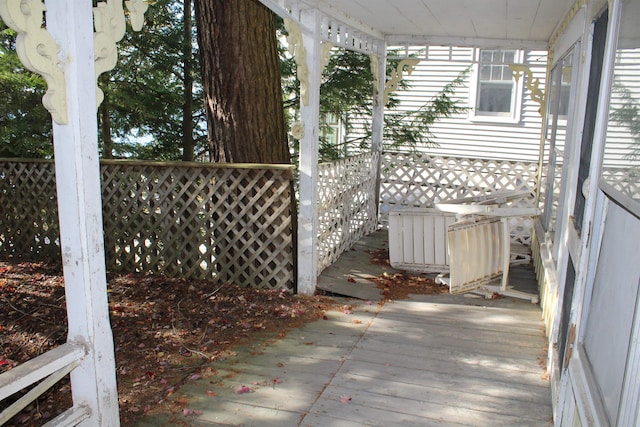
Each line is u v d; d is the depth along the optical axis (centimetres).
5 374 200
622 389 128
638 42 140
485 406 295
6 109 694
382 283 522
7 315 417
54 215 577
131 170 527
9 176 590
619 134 158
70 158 216
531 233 653
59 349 224
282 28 834
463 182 723
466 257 469
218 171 494
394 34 679
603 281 171
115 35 225
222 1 504
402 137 882
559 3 418
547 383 322
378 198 755
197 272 527
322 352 368
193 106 849
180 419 283
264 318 433
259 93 526
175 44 784
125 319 426
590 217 196
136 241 593
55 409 294
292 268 501
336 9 496
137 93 796
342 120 930
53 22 207
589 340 185
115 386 246
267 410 292
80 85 212
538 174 671
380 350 371
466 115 1005
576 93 351
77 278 227
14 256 603
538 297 479
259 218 500
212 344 382
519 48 650
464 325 419
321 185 530
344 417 284
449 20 541
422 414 287
